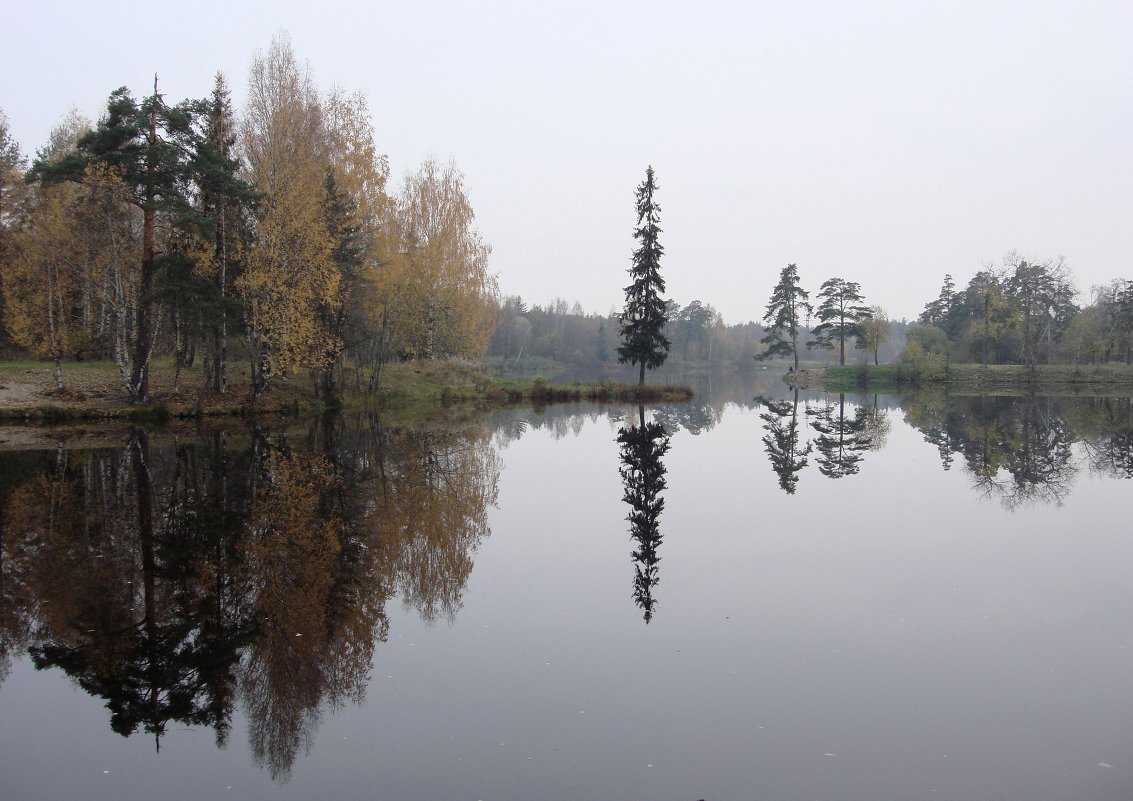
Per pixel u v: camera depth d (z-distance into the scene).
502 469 19.25
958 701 6.66
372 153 33.41
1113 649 7.82
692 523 13.50
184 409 27.02
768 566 10.82
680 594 9.54
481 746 5.83
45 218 27.61
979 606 9.16
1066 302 75.00
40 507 13.52
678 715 6.36
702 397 53.94
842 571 10.55
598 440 26.22
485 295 53.00
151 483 15.81
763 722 6.25
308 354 28.44
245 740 5.98
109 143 24.17
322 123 31.38
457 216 46.12
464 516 13.70
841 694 6.78
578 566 10.73
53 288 27.31
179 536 11.73
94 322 31.08
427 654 7.62
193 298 24.45
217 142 29.05
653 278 47.62
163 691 6.80
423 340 46.38
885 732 6.09
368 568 10.38
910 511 14.59
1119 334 72.44
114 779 5.41
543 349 113.94
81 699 6.66
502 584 9.88
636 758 5.66
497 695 6.73
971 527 13.27
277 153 27.11
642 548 11.75
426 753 5.73
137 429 24.23
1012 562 11.06
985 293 73.69
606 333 121.56
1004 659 7.58
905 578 10.23
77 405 25.48
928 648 7.86
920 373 69.62
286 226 26.67
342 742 5.91
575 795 5.14
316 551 11.13
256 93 28.50
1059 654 7.71
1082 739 5.98
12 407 24.44
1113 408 40.56
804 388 68.50
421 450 22.06
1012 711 6.47
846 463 20.91
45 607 8.70
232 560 10.55
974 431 29.39
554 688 6.88
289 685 6.92
